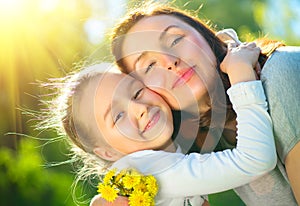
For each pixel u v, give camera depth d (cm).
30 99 693
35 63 700
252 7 996
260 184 253
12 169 719
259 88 237
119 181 254
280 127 232
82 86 271
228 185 244
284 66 232
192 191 249
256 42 265
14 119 699
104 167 279
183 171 249
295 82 228
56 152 692
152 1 292
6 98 704
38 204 711
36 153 706
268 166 234
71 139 284
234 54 247
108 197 252
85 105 268
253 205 262
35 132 693
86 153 283
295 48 240
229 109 252
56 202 698
